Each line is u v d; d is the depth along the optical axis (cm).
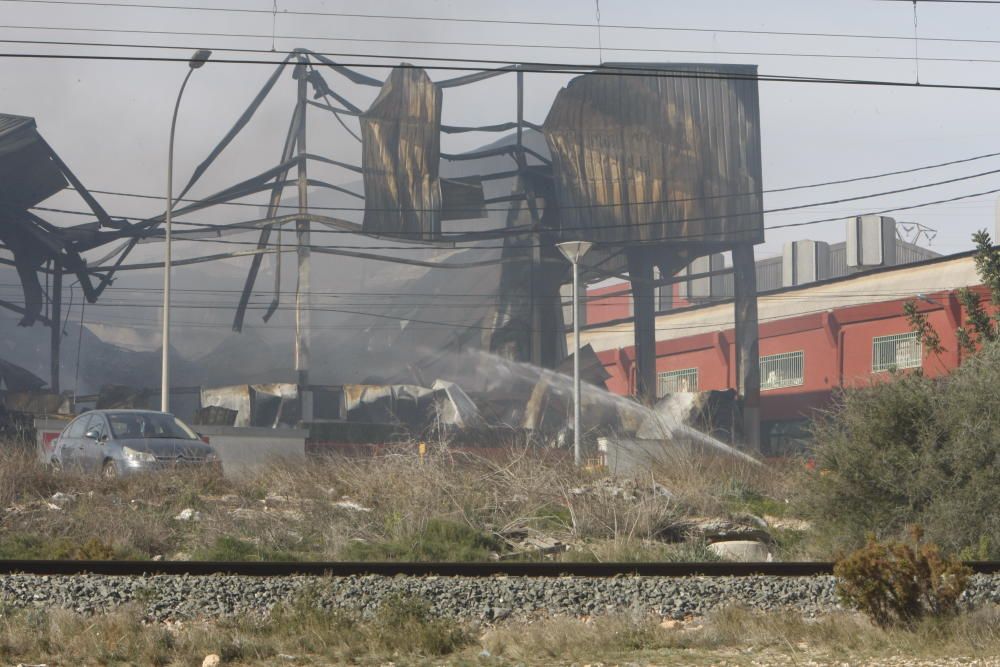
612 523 6056
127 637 2991
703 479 7588
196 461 7444
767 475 8088
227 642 2994
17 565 3984
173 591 3616
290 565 4116
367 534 5784
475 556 5369
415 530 5806
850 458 5681
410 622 3212
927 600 3406
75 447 7825
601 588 3847
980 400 5491
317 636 3084
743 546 5625
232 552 5125
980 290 15825
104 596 3562
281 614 3300
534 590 3769
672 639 3197
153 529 5550
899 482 5581
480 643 3186
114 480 7000
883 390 5806
